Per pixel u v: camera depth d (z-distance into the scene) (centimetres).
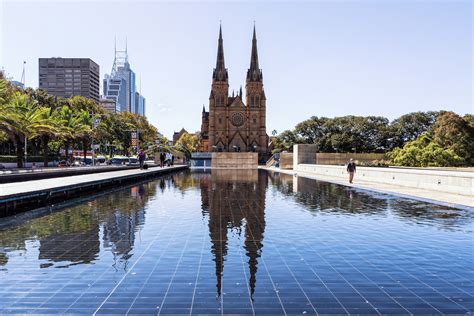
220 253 859
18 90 7431
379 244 945
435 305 580
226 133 14038
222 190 2456
